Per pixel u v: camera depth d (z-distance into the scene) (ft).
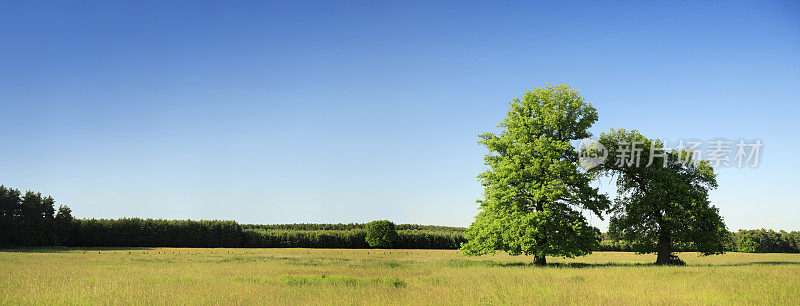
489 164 108.17
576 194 97.45
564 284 52.70
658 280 56.13
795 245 310.86
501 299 40.88
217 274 74.02
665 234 111.75
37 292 45.75
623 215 116.37
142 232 337.52
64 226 311.27
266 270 86.48
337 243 350.02
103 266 98.99
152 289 47.88
